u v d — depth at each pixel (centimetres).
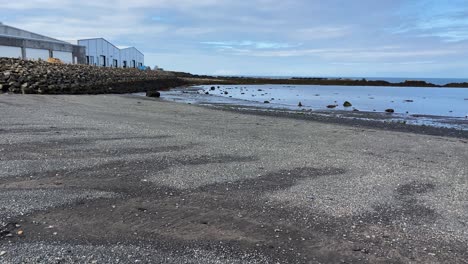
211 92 4559
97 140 963
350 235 468
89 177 659
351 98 4025
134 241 428
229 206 552
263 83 9044
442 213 552
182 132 1164
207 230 467
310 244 440
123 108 1823
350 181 700
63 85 2523
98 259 381
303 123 1605
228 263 387
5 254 382
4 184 602
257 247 427
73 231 446
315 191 632
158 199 568
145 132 1123
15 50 4225
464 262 408
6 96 1984
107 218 489
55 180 634
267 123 1540
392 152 1010
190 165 766
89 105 1855
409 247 440
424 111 2645
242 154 890
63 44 5191
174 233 454
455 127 1823
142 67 8338
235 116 1762
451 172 805
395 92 5612
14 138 937
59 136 988
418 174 773
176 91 4456
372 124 1802
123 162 764
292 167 789
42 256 381
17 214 485
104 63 6944
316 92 5325
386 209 561
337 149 1016
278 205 562
